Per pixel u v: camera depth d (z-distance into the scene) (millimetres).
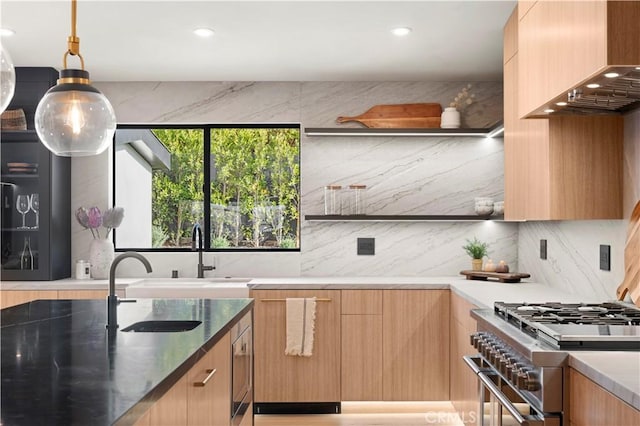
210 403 2275
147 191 5172
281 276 4992
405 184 4980
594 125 2912
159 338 2230
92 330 2402
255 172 5141
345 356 4402
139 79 4938
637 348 2012
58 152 2492
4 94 1743
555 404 1961
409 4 3314
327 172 4992
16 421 1287
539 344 2104
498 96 4980
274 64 4496
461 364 3896
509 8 3389
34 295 4422
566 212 2910
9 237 4645
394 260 4980
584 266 3475
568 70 2287
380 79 4926
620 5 1950
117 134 5148
